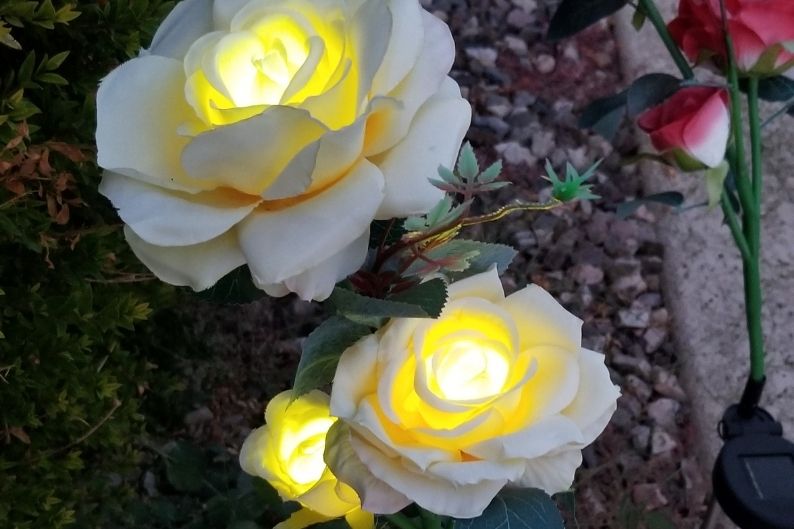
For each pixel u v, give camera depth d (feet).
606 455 3.19
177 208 0.95
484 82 4.18
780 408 2.96
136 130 0.99
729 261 3.32
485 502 1.07
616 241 3.68
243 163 0.91
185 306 3.14
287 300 3.52
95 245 2.16
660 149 2.06
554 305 1.15
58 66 2.06
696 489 3.13
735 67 1.98
